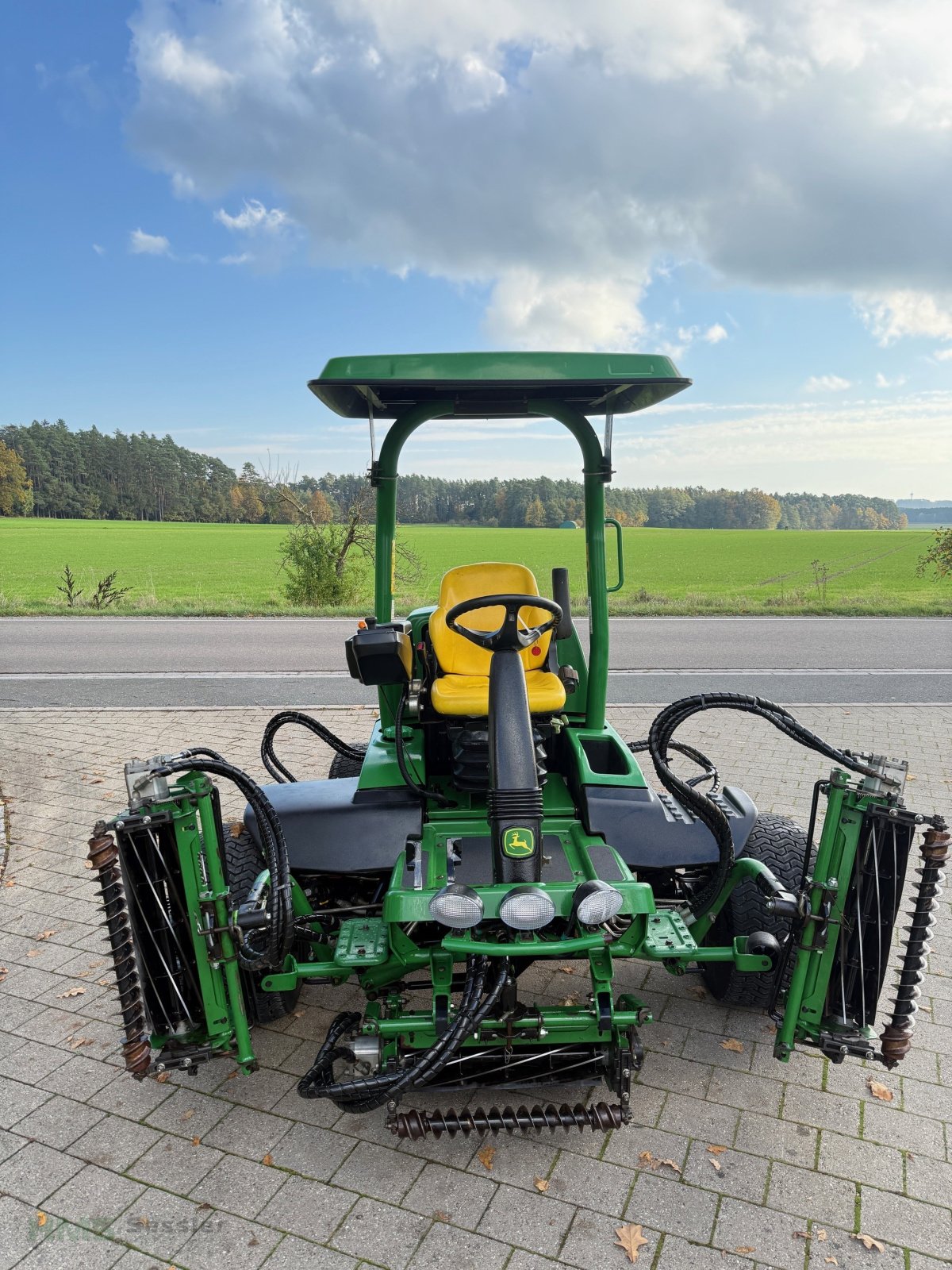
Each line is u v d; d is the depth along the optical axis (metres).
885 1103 2.89
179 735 7.51
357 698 9.04
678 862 3.02
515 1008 2.57
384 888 3.26
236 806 5.64
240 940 2.51
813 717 8.13
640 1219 2.40
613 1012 2.54
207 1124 2.82
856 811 2.46
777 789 5.99
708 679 9.94
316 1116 2.85
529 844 2.51
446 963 2.55
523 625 3.42
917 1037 3.27
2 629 14.40
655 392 3.12
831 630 14.05
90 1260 2.30
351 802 3.18
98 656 11.67
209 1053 2.55
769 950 2.71
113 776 6.40
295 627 14.64
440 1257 2.28
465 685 3.22
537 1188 2.51
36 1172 2.62
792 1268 2.24
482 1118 2.50
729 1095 2.92
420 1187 2.53
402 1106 2.86
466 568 3.53
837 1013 2.58
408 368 2.67
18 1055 3.21
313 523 19.02
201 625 14.86
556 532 64.44
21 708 8.55
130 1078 3.06
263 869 3.17
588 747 3.41
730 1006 3.46
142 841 2.40
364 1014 2.61
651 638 13.12
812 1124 2.78
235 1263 2.28
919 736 7.46
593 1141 2.70
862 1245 2.31
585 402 3.56
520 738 2.60
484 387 2.78
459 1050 2.63
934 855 2.43
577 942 2.40
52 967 3.82
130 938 2.45
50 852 5.05
